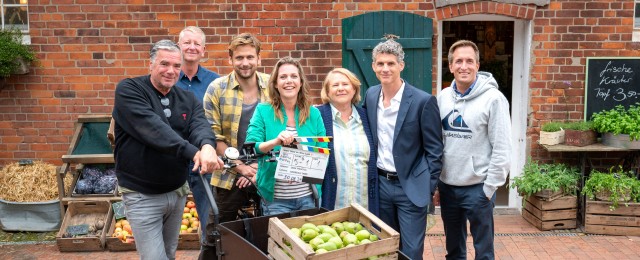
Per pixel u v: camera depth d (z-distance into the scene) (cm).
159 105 349
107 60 632
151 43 630
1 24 633
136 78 350
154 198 355
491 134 408
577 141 607
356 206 322
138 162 345
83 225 568
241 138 437
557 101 637
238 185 416
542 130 623
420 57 625
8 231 604
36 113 638
